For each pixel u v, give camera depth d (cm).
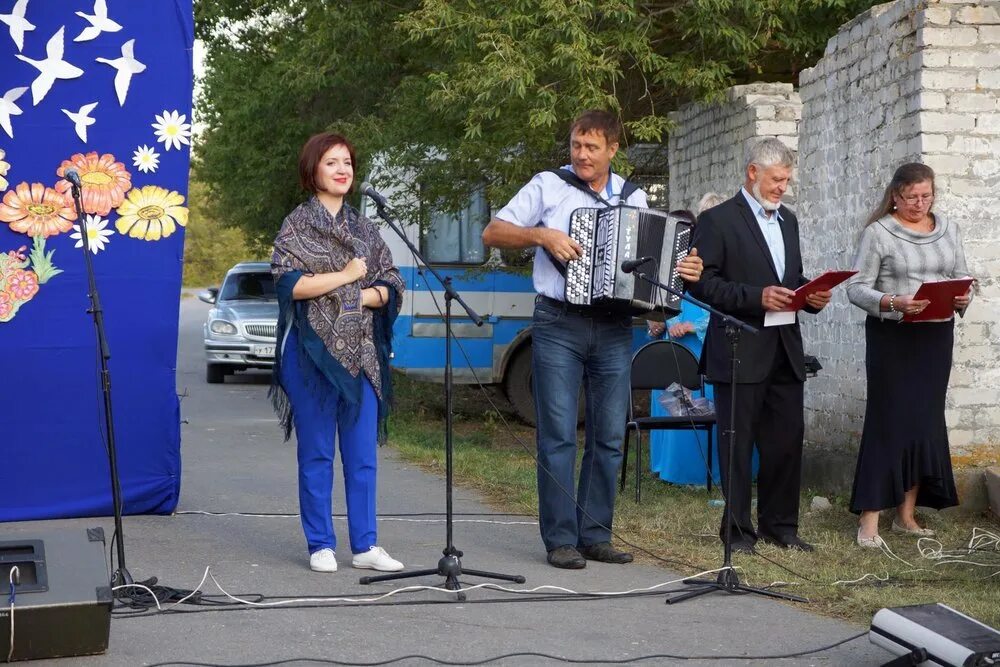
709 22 1113
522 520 780
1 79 708
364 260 604
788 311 663
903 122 825
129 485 746
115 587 546
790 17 1174
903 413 694
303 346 595
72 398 727
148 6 731
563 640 501
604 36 1109
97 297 552
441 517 788
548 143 1150
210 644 484
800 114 1034
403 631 509
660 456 944
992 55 803
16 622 444
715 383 677
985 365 798
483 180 1309
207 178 2508
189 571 610
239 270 1923
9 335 714
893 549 695
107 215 729
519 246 627
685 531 734
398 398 1570
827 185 948
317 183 608
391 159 1313
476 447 1186
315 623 518
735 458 674
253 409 1457
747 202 686
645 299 611
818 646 496
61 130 719
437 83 1195
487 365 1402
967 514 773
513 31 1084
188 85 741
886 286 707
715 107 1153
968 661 416
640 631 516
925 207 701
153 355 743
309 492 612
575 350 635
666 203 1396
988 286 798
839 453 891
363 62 1459
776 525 695
